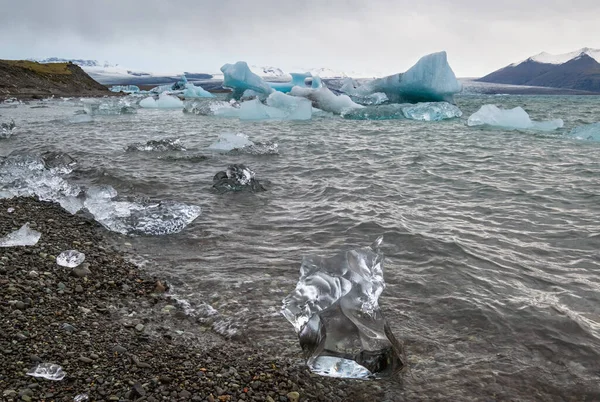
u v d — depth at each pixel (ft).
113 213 19.40
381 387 9.19
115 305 12.20
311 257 12.25
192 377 9.05
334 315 10.43
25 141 43.52
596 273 14.69
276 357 10.14
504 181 28.84
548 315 11.97
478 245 17.10
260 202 23.18
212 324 11.56
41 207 20.84
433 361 10.05
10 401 7.61
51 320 10.75
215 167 32.19
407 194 25.23
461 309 12.32
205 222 19.80
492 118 65.16
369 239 17.76
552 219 20.61
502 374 9.61
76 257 14.58
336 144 45.78
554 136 52.90
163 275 14.40
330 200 23.72
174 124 66.33
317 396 8.83
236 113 81.97
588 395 8.95
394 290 13.50
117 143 43.62
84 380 8.52
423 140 49.73
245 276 14.39
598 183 28.09
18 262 13.87
